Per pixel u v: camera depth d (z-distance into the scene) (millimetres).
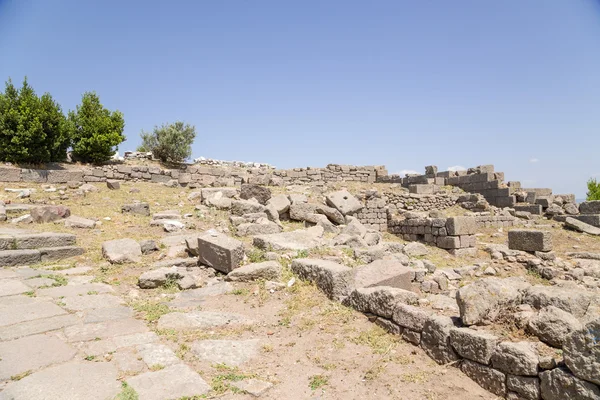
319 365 4414
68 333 4789
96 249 9109
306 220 14047
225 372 4141
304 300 6270
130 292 6629
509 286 4922
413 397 3793
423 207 20000
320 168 25219
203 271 8039
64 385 3594
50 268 7770
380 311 5371
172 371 3998
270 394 3797
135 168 19234
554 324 4051
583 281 9289
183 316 5516
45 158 18266
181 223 11484
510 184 20453
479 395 3795
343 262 8547
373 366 4355
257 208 13352
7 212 11242
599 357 3068
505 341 4152
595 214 15867
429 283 8078
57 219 11227
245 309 6102
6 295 6047
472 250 12914
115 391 3547
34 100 17734
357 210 16906
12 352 4227
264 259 8328
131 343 4605
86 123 20984
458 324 4672
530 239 11250
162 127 24891
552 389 3361
